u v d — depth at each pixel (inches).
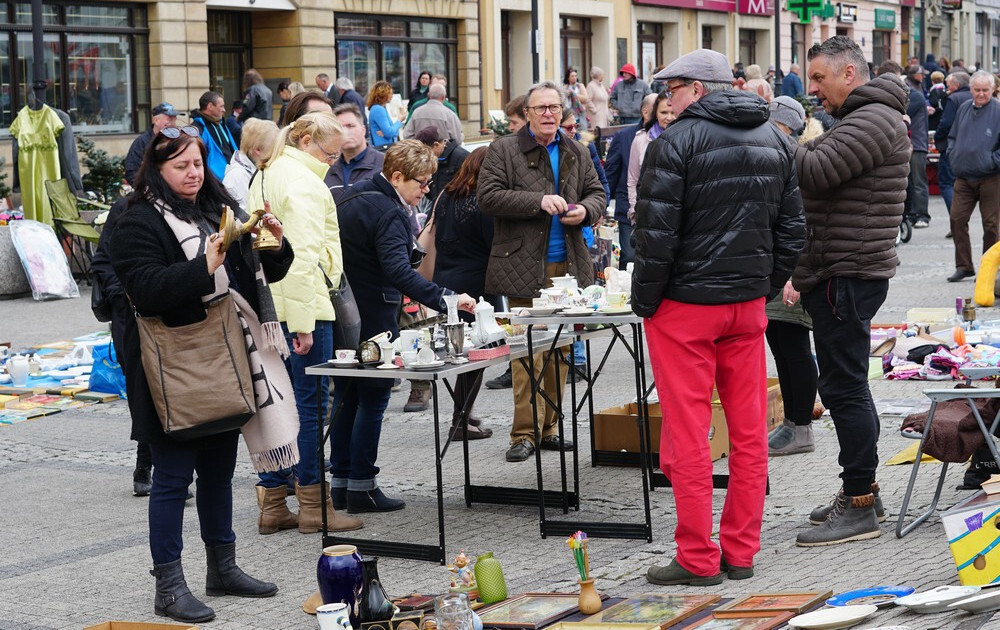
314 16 1178.6
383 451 355.9
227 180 377.7
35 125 709.9
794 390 324.5
